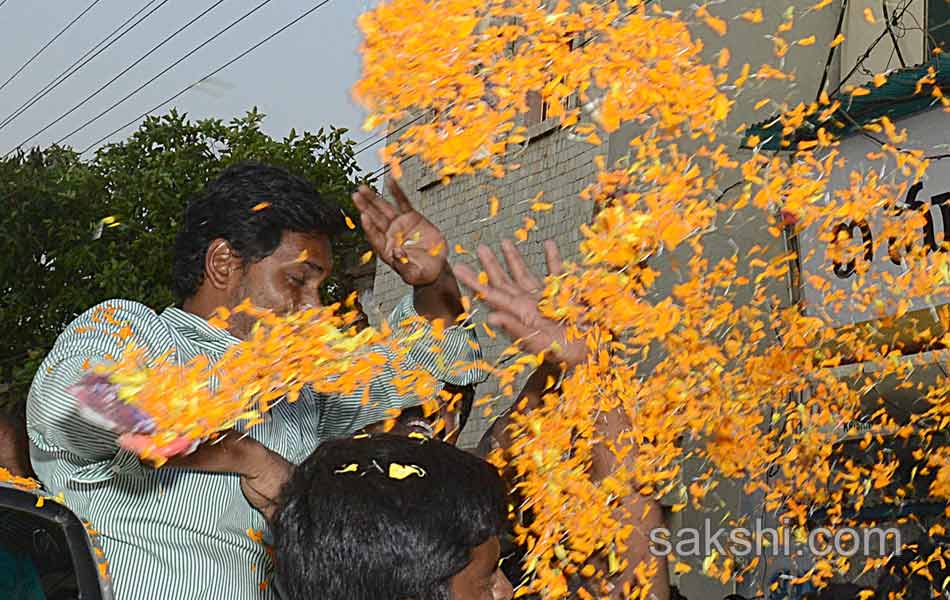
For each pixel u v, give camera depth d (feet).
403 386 10.51
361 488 6.40
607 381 9.30
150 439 7.72
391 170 9.88
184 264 10.25
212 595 9.45
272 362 8.48
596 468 9.23
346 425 10.86
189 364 8.83
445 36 9.48
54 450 9.30
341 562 6.26
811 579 18.70
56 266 40.81
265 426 10.11
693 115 10.32
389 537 6.25
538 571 9.02
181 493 9.45
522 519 9.30
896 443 19.54
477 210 34.65
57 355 8.83
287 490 6.75
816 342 18.12
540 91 9.86
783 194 12.28
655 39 10.18
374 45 9.46
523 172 32.91
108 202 42.01
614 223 9.52
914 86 22.07
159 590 9.37
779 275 13.01
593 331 9.23
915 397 20.35
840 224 19.20
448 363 10.91
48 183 41.39
